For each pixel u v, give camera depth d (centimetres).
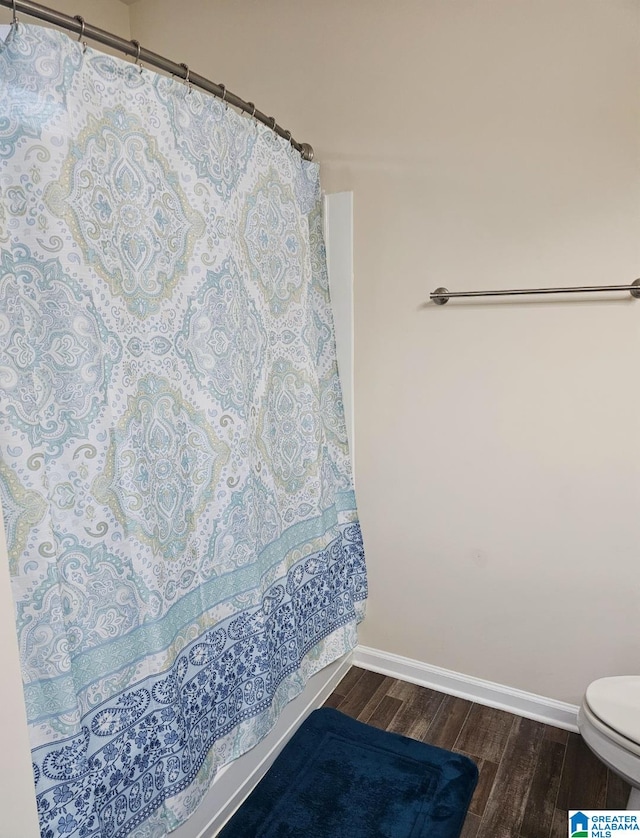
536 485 187
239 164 153
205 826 152
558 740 190
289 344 180
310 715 203
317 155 201
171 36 221
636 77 155
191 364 138
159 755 130
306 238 188
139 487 122
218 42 211
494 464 193
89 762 114
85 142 109
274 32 200
